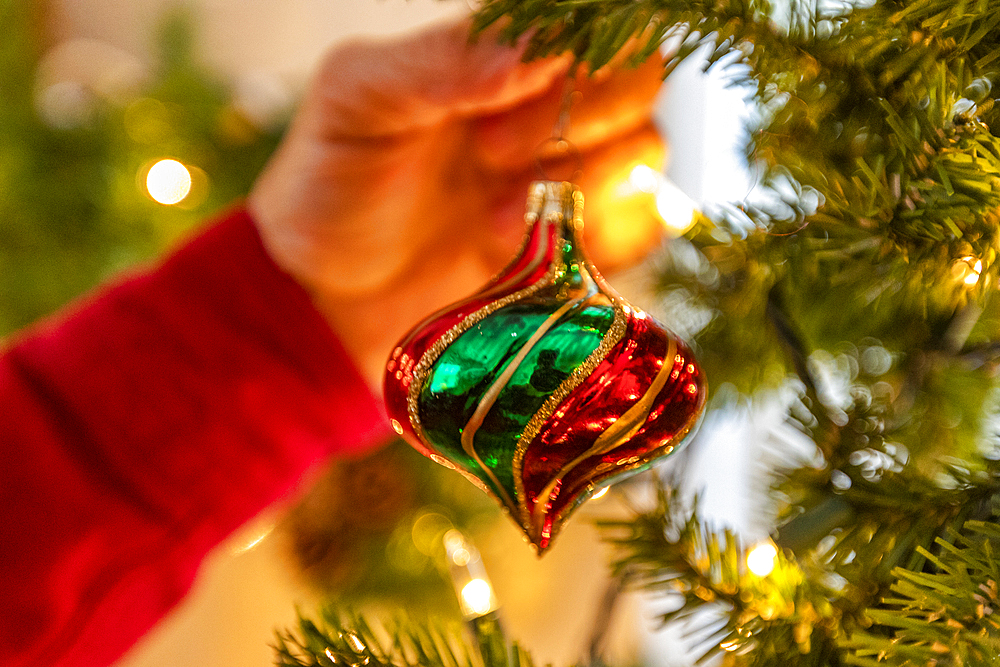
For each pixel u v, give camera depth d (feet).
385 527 3.09
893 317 1.53
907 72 1.26
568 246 1.27
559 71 1.48
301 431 1.75
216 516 1.73
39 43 3.66
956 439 1.55
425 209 1.69
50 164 3.10
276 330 1.71
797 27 1.28
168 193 2.96
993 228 1.24
